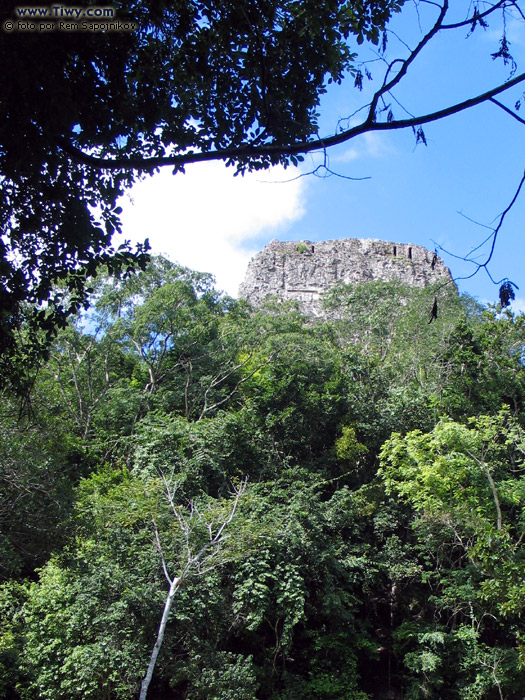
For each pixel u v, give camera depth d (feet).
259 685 54.85
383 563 69.00
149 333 103.14
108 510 59.72
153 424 77.61
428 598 67.10
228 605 59.21
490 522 62.34
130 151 26.08
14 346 27.22
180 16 23.94
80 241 25.32
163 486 60.23
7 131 20.39
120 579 53.78
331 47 25.04
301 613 57.62
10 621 57.21
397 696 66.90
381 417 85.10
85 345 100.12
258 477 77.51
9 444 48.62
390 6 23.89
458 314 108.78
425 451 66.54
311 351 95.66
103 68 23.11
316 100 25.52
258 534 57.41
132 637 52.29
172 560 55.83
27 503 47.21
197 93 26.05
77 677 49.26
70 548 51.21
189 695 51.85
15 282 24.44
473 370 90.22
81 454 81.61
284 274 176.76
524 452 69.56
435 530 67.36
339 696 59.72
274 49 24.76
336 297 135.64
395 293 125.18
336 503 71.15
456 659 62.85
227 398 96.27
